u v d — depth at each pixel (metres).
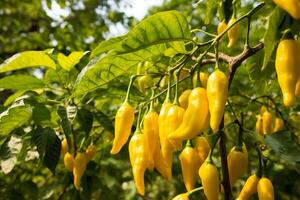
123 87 0.61
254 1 0.74
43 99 0.59
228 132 0.81
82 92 0.50
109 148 0.81
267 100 0.79
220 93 0.37
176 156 0.90
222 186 0.47
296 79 0.35
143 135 0.43
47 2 1.56
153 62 0.53
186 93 0.44
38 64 0.59
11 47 1.81
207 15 0.68
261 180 0.45
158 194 1.42
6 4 1.88
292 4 0.33
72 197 0.77
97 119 0.62
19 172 0.92
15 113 0.57
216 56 0.41
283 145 0.47
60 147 0.55
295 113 0.80
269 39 0.35
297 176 0.83
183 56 0.47
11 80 0.60
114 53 0.43
